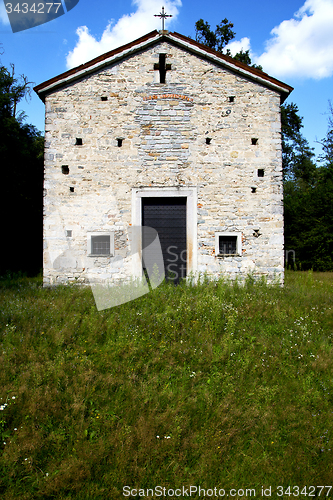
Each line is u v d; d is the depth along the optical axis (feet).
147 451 8.82
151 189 27.81
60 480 7.88
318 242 55.21
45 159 27.66
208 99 28.35
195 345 14.84
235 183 28.14
